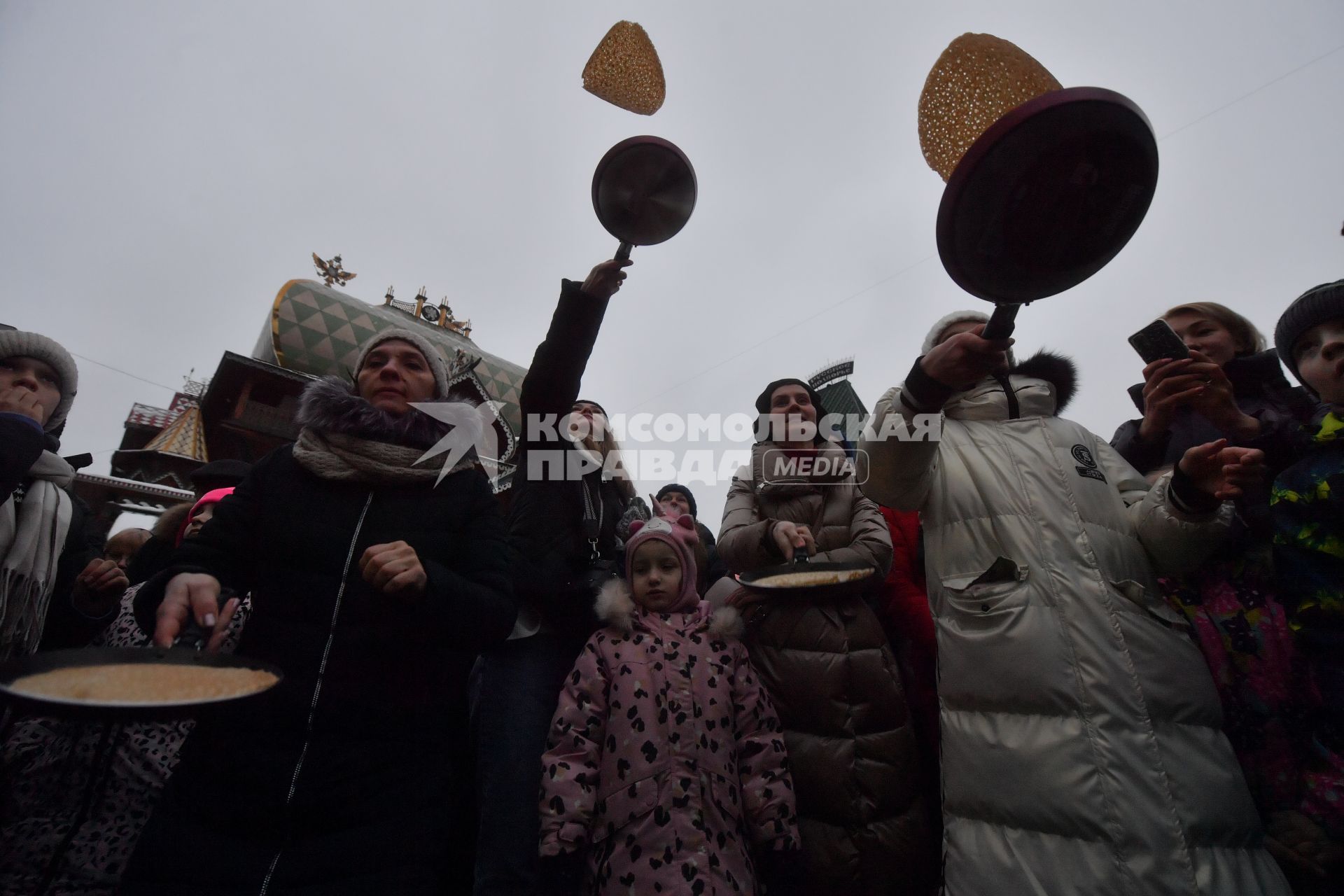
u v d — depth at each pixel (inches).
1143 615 63.0
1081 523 67.0
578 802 71.6
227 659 46.7
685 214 65.6
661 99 75.4
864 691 82.8
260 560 61.7
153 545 120.8
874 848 75.5
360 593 60.2
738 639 87.5
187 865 50.0
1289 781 62.9
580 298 85.5
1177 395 68.0
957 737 63.9
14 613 74.9
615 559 100.9
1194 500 63.3
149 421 797.9
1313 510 62.1
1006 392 78.5
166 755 72.9
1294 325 73.5
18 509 78.3
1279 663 66.0
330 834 52.7
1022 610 63.1
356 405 70.1
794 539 92.4
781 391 117.0
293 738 54.5
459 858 85.1
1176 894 51.1
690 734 75.7
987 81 50.7
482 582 64.7
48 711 35.7
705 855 67.9
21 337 81.5
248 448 551.2
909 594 99.1
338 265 659.4
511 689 82.6
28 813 66.8
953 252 40.9
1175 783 55.3
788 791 76.4
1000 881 56.2
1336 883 57.7
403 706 58.7
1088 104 35.2
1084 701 58.4
